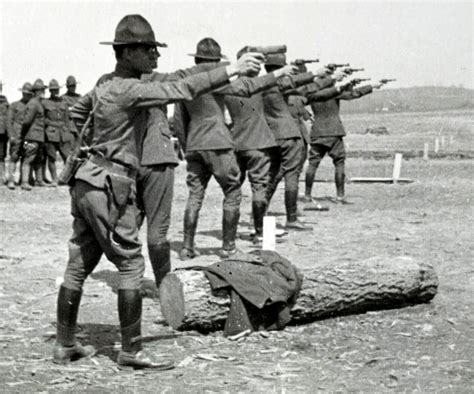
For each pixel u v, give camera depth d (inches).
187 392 202.4
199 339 246.2
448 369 220.1
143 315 275.1
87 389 204.7
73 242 224.4
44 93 724.0
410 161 1037.8
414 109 2647.6
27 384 208.2
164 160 280.8
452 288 313.4
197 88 210.8
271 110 455.2
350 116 2422.5
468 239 434.9
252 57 210.8
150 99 210.1
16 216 538.6
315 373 217.3
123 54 219.1
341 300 264.7
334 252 398.3
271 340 246.1
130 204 217.0
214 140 362.6
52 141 730.2
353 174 868.6
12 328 261.6
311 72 392.2
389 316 272.7
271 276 253.1
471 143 1326.3
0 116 731.4
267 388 205.3
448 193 665.6
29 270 356.2
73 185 218.5
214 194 677.9
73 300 224.2
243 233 458.9
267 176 414.6
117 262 218.5
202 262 368.8
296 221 470.6
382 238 440.5
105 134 213.8
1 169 749.3
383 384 208.4
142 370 219.3
